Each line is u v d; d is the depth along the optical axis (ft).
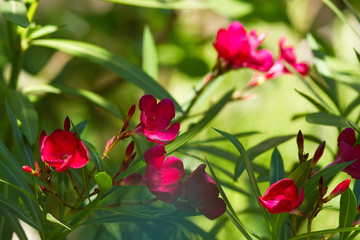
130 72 5.13
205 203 4.23
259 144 5.07
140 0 5.41
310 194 4.76
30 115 5.02
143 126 4.30
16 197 4.97
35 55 8.80
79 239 5.29
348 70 5.30
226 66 5.21
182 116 5.34
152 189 4.19
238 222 4.35
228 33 5.15
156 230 4.62
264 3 8.26
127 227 4.92
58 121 8.00
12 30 5.27
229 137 4.33
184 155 5.35
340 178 6.81
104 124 8.70
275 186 4.16
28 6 5.29
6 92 5.34
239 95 5.51
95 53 5.22
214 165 5.32
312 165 4.36
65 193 4.57
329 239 4.67
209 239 4.48
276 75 5.45
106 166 5.17
